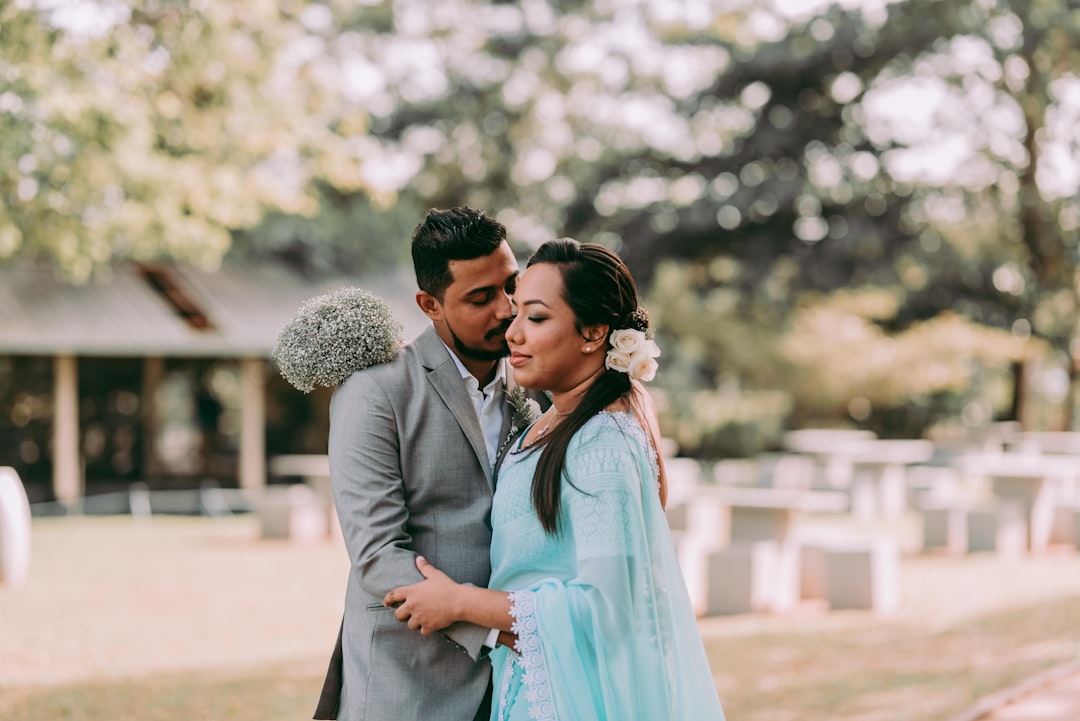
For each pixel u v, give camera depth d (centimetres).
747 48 2450
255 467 1842
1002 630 796
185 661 732
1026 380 2545
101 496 1931
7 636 805
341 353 294
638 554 274
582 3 2534
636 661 271
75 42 1085
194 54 1187
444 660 294
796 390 2538
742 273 2470
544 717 268
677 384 2450
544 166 2612
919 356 2456
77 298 1747
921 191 2408
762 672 683
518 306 288
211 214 1326
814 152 2470
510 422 317
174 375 2275
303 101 1390
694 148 2538
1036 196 2294
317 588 1009
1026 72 2300
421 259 296
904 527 1399
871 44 2350
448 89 2547
